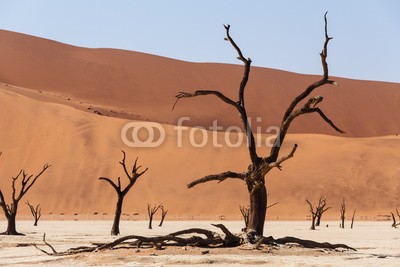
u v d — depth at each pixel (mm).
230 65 170625
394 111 164375
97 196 88312
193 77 164000
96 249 22469
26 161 91000
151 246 23500
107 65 162125
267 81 165750
